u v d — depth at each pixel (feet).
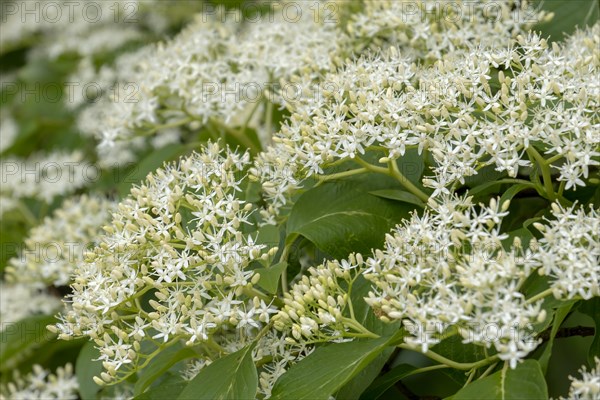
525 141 2.72
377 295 2.73
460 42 3.04
